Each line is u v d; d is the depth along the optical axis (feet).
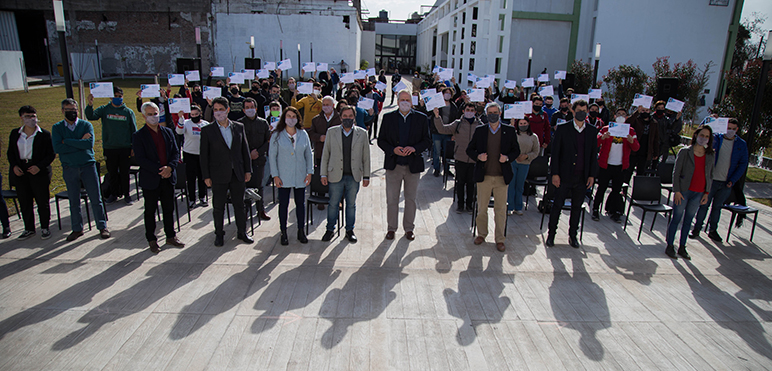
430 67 123.95
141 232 19.97
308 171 18.71
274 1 106.73
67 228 20.10
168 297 14.30
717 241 21.20
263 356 11.51
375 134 45.78
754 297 15.70
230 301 14.17
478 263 17.74
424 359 11.62
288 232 20.68
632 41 72.69
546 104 33.27
